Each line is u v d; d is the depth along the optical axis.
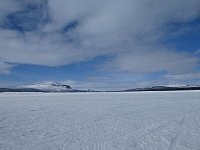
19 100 31.84
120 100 30.58
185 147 6.93
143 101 27.67
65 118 13.78
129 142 7.66
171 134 8.82
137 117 13.89
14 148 7.07
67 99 34.72
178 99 30.45
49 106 22.27
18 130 9.99
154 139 8.03
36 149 6.94
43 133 9.33
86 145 7.31
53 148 7.02
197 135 8.55
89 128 10.42
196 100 28.22
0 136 8.77
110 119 13.23
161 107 19.88
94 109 19.14
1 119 13.41
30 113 16.39
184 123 11.36
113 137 8.46
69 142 7.73
